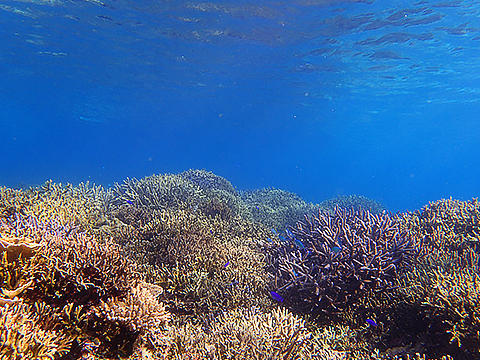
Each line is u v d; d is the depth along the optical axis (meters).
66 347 2.36
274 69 23.98
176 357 3.14
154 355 2.99
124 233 6.08
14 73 28.81
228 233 7.69
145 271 4.86
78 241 3.32
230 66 24.02
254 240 7.24
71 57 23.27
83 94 37.38
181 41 19.42
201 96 37.44
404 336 4.30
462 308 3.63
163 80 29.80
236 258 5.66
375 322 4.34
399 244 5.55
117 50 21.42
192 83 30.66
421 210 8.36
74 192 7.75
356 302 4.92
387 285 4.86
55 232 3.41
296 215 14.04
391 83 26.53
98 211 7.16
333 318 4.89
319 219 6.46
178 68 25.44
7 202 5.82
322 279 4.88
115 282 3.10
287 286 4.99
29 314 2.30
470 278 4.30
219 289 4.77
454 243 6.12
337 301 4.91
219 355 3.24
